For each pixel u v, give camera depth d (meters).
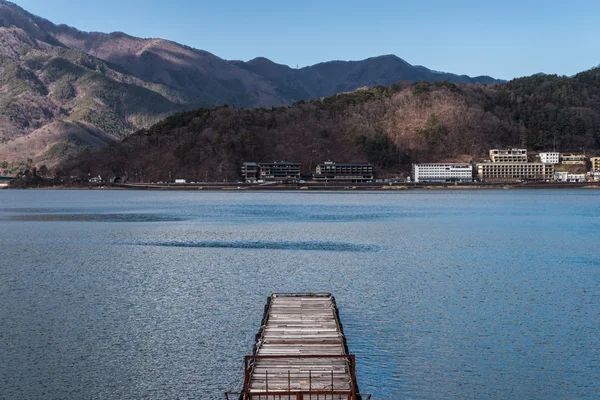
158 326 57.12
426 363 47.59
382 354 49.53
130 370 46.28
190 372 45.94
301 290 72.88
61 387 43.34
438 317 60.19
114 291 72.19
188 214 189.75
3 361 48.03
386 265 90.81
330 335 43.97
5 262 93.56
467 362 47.88
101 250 106.81
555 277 80.88
